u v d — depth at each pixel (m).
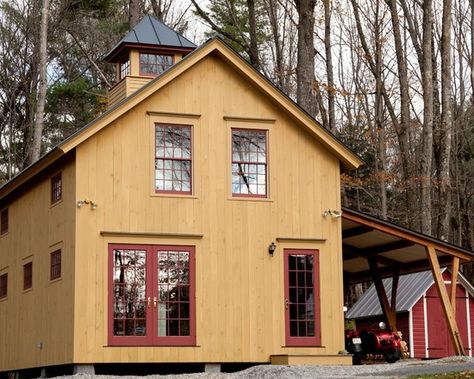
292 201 24.23
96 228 22.36
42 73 34.22
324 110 44.81
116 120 22.97
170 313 22.69
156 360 22.30
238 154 24.05
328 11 42.75
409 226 41.50
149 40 26.84
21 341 26.22
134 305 22.39
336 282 24.25
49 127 48.75
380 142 44.22
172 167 23.41
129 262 22.53
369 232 26.80
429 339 32.38
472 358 22.69
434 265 25.67
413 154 51.50
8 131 48.94
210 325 22.97
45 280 24.39
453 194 51.03
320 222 24.39
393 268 29.91
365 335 26.50
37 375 26.06
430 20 37.22
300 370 20.59
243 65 23.95
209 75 24.05
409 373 18.61
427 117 36.88
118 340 22.08
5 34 49.00
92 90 47.78
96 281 22.12
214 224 23.45
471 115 52.59
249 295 23.44
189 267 23.03
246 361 23.11
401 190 46.16
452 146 50.03
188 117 23.67
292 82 48.81
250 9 38.06
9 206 28.59
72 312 21.98
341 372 20.30
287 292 23.75
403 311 32.25
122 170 22.83
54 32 49.56
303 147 24.59
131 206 22.77
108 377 20.81
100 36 50.72
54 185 24.38
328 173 24.72
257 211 23.88
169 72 23.27
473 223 50.38
